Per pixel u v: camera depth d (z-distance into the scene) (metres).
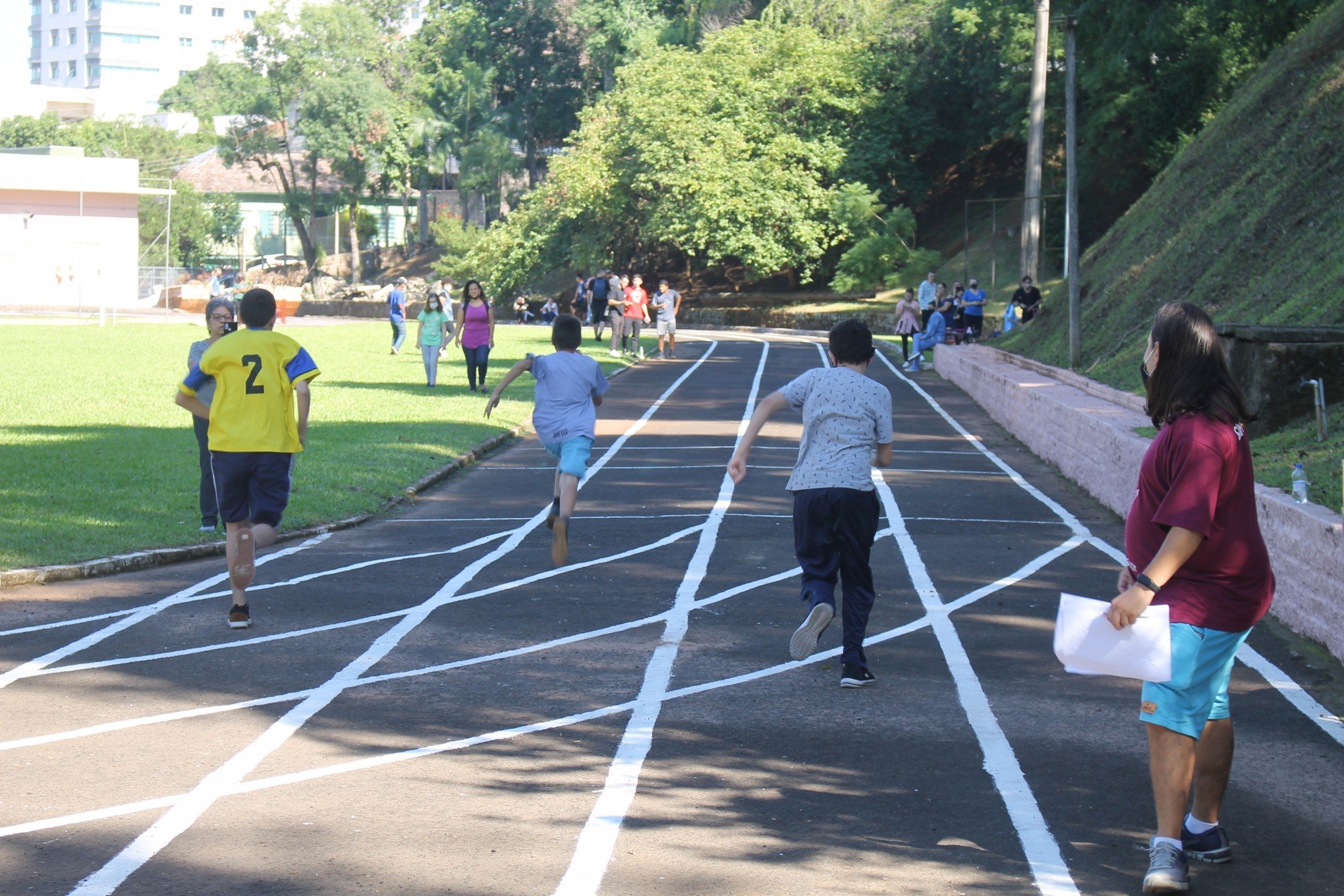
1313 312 15.14
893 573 9.79
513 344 35.97
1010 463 16.25
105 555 9.68
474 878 4.36
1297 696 6.70
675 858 4.55
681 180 55.84
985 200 48.62
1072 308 21.70
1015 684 6.87
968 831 4.85
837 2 60.91
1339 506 8.40
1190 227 22.56
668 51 61.56
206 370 7.85
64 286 63.78
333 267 92.50
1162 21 36.81
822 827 4.87
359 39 87.19
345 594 8.95
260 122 86.81
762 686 6.81
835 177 57.00
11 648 7.43
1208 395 4.34
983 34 56.88
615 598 8.89
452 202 103.75
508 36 91.00
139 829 4.78
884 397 6.93
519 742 5.86
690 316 61.34
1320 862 4.59
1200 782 4.59
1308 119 20.89
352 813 4.96
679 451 17.02
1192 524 4.18
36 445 15.40
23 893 4.19
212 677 6.89
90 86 172.25
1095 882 4.40
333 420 18.30
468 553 10.45
